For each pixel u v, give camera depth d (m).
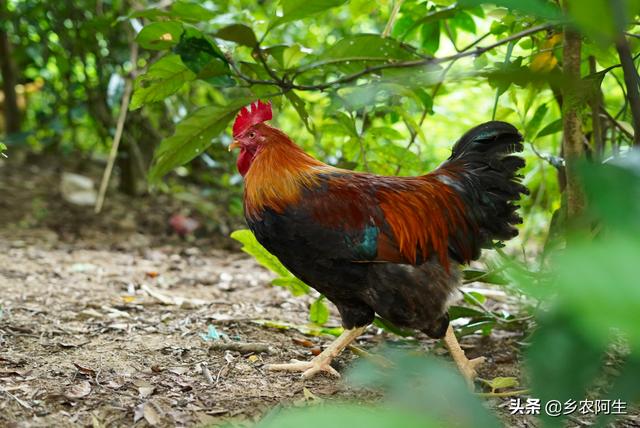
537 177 5.97
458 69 3.77
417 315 3.71
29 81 9.83
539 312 3.03
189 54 3.54
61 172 10.12
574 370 0.93
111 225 8.46
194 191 9.81
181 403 3.26
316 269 3.72
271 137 3.83
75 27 8.59
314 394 3.52
